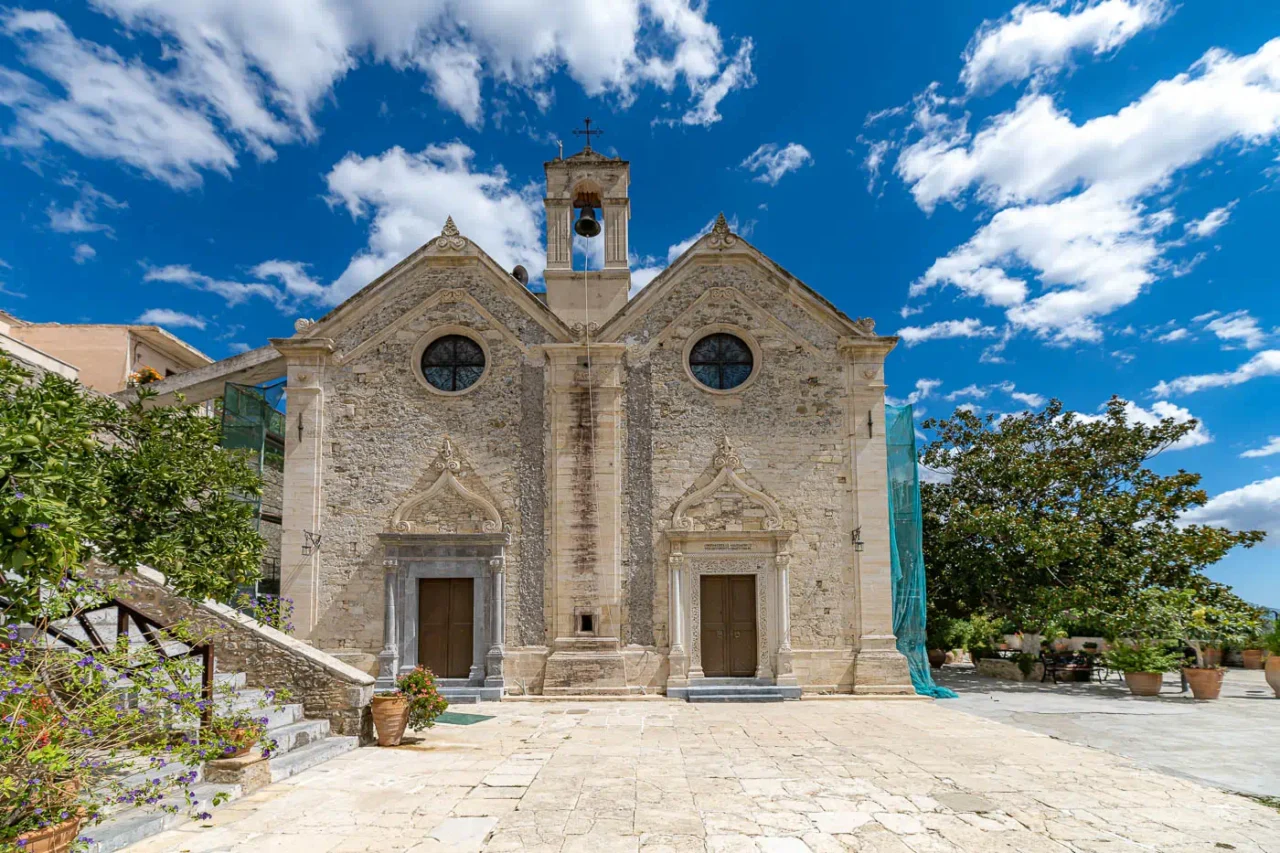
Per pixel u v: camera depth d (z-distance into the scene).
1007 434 23.89
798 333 18.75
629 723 13.92
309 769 10.02
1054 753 11.12
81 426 7.01
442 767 10.21
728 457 18.12
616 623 17.42
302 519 17.75
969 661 28.62
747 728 13.34
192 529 9.95
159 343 29.06
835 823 7.76
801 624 17.66
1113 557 20.31
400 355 18.58
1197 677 17.20
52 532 5.88
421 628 17.55
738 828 7.61
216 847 7.00
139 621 9.41
